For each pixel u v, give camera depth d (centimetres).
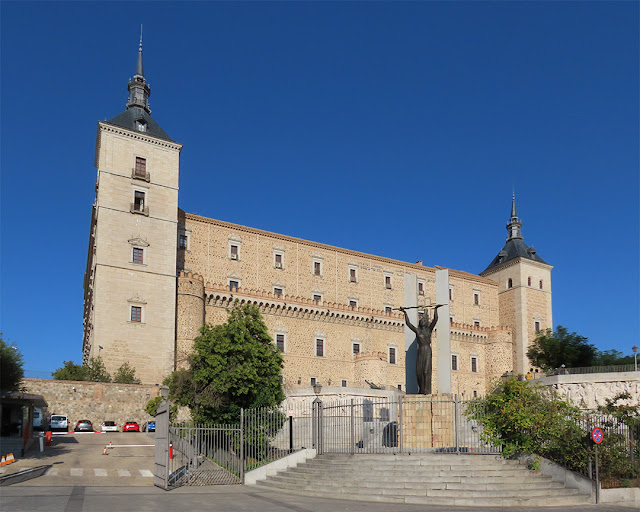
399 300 8744
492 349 9000
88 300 7181
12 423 4075
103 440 4006
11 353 3728
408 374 3262
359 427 3609
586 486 2139
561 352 7469
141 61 6988
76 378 5338
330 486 2197
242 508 1869
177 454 3036
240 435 2672
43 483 2406
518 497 2016
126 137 6309
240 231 7488
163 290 6147
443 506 1941
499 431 2350
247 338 4044
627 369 4434
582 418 2416
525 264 9694
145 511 1775
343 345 7669
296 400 5462
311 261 8031
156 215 6309
